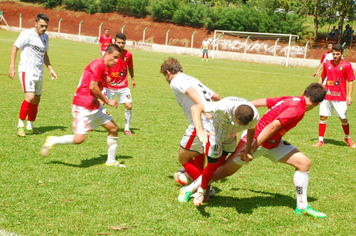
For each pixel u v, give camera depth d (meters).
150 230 3.35
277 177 5.12
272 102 4.00
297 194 3.96
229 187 4.67
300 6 42.62
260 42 38.12
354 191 4.74
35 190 4.05
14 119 7.25
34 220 3.38
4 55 19.78
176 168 5.18
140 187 4.38
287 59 31.80
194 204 3.96
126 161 5.36
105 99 4.83
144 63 22.97
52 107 8.77
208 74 19.73
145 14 53.28
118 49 4.84
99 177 4.60
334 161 6.12
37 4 59.03
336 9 39.47
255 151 3.88
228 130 3.74
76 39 43.12
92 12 54.75
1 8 56.41
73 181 4.39
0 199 3.75
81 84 4.88
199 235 3.33
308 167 3.93
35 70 6.28
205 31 47.50
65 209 3.64
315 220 3.84
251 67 27.52
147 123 8.02
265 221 3.72
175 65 4.23
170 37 47.75
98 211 3.66
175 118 8.66
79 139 4.90
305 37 41.56
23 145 5.70
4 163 4.82
